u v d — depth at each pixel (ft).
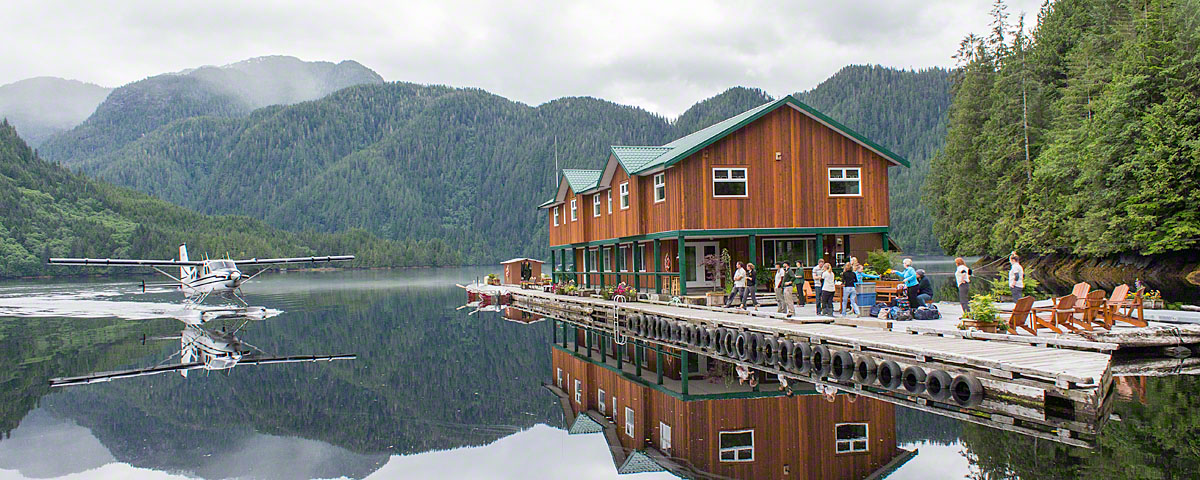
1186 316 59.98
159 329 99.86
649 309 85.40
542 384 56.75
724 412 42.88
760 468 32.68
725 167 90.33
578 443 39.68
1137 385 44.75
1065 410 39.29
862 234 97.66
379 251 533.14
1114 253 138.51
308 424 44.60
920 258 376.68
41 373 63.05
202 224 510.99
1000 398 42.78
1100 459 31.09
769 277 96.17
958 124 189.16
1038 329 54.65
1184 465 29.94
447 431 42.86
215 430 43.06
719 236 90.17
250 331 97.35
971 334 52.21
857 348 52.44
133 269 371.15
